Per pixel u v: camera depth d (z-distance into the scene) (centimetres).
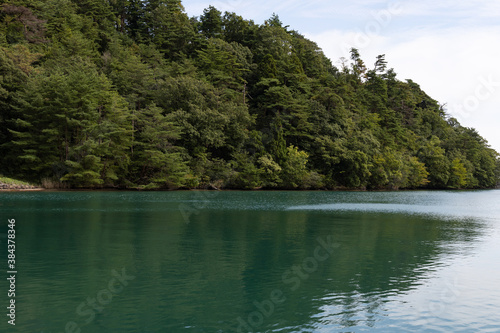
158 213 3194
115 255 1645
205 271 1416
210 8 11900
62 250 1728
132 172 6406
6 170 5750
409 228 2662
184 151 6931
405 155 10550
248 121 7894
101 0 10588
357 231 2444
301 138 8794
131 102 7044
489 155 13988
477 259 1694
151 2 11994
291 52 11800
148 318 974
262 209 3759
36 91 5469
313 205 4400
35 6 7969
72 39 7481
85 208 3416
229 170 7125
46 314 991
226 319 976
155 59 9344
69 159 5734
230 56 9644
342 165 8669
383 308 1071
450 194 8725
